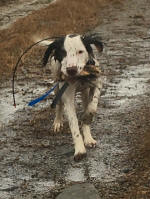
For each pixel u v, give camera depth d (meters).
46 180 6.55
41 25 20.34
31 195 6.18
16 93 10.92
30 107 9.78
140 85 10.84
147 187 6.03
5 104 10.11
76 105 9.58
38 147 7.65
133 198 5.80
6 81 12.10
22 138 8.09
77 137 6.72
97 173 6.58
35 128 8.50
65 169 6.80
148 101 9.55
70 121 6.78
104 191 6.08
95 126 8.32
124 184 6.20
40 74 12.55
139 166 6.62
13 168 6.98
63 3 25.47
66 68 6.48
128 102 9.59
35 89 11.18
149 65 12.84
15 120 9.05
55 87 7.78
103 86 10.86
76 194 5.98
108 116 8.80
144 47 15.32
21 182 6.55
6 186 6.47
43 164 7.04
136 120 8.48
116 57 14.02
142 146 7.20
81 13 23.03
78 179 6.47
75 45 6.59
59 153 7.34
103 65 13.06
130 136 7.75
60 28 19.42
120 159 6.93
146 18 21.81
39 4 27.91
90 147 7.31
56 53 6.86
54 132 8.18
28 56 14.51
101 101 9.74
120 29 19.17
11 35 18.58
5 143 7.93
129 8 25.09
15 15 24.75
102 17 22.56
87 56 6.73
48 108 9.62
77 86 6.95
